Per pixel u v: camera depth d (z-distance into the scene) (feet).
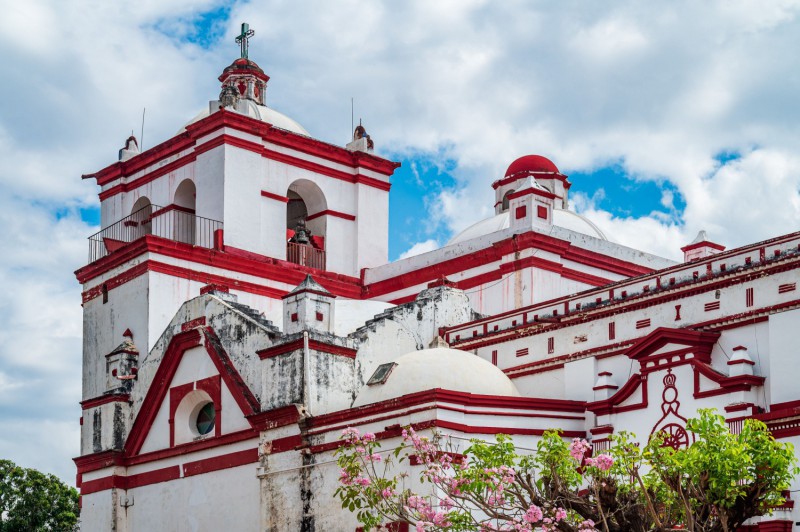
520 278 114.21
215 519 102.42
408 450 86.43
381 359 102.37
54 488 179.93
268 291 124.57
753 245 84.79
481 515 83.25
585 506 67.15
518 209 116.88
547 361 97.91
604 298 94.89
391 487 77.56
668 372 86.53
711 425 64.54
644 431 87.51
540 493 69.26
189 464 106.22
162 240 117.80
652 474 67.00
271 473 97.40
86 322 125.90
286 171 129.59
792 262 81.41
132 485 111.65
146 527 109.40
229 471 102.17
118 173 135.64
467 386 91.86
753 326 83.71
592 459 65.00
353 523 89.86
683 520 67.36
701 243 115.03
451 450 85.76
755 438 65.00
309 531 93.30
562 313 97.91
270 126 127.03
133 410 113.39
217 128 124.67
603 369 93.66
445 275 122.42
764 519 76.43
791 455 64.39
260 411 99.45
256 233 125.08
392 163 137.69
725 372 84.58
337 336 99.96
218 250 121.60
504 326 102.63
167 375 109.81
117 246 128.67
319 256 131.54
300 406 95.86
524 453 88.89
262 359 100.48
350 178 135.23
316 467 93.81
